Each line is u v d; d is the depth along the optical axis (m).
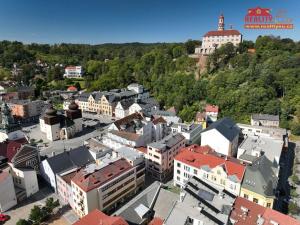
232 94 160.62
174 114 153.00
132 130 122.81
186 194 64.81
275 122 142.62
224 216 57.81
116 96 187.38
